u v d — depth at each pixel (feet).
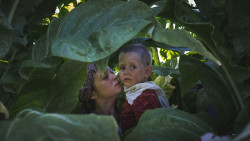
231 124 2.19
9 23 1.66
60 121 1.16
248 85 1.92
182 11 2.00
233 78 1.97
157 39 1.66
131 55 3.00
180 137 1.55
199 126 1.66
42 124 1.12
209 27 1.94
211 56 1.73
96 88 3.05
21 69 1.60
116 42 1.56
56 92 2.17
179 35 1.69
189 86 2.44
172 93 3.98
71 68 2.24
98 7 1.94
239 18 1.72
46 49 1.78
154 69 3.70
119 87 3.10
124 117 2.94
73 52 1.50
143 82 3.10
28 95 2.02
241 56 1.81
